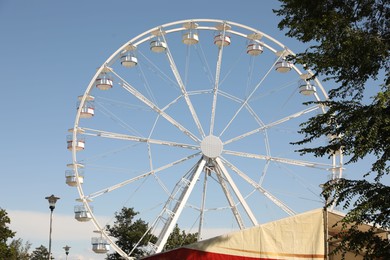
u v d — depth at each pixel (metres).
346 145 21.48
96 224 46.16
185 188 46.53
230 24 50.03
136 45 48.53
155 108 47.09
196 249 25.38
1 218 69.19
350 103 21.47
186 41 49.47
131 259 45.75
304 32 21.64
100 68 47.28
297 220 25.27
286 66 49.62
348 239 20.97
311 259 24.81
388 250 20.30
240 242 25.30
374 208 19.78
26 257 110.38
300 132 22.39
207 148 47.25
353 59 20.91
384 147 20.45
